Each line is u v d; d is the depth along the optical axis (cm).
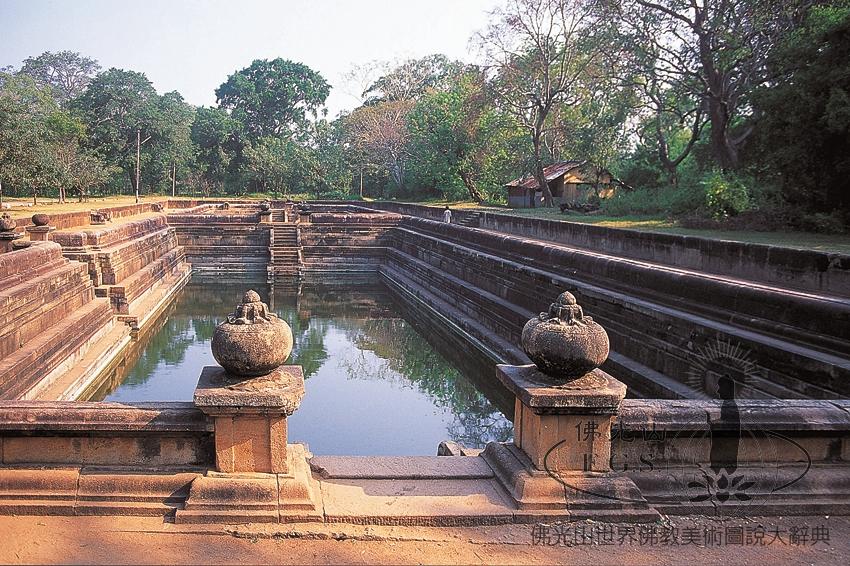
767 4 2412
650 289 1343
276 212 4903
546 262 1861
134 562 424
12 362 1122
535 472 510
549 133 4988
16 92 5375
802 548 466
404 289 3200
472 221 3775
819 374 844
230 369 502
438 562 438
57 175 4228
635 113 3528
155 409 505
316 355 1989
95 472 497
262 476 492
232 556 436
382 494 521
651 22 2859
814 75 1945
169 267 3297
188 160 7869
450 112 5466
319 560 435
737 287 1105
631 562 445
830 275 1223
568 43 3875
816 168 2045
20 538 447
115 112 7219
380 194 8269
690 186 2811
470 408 1482
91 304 1794
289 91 9225
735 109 2714
